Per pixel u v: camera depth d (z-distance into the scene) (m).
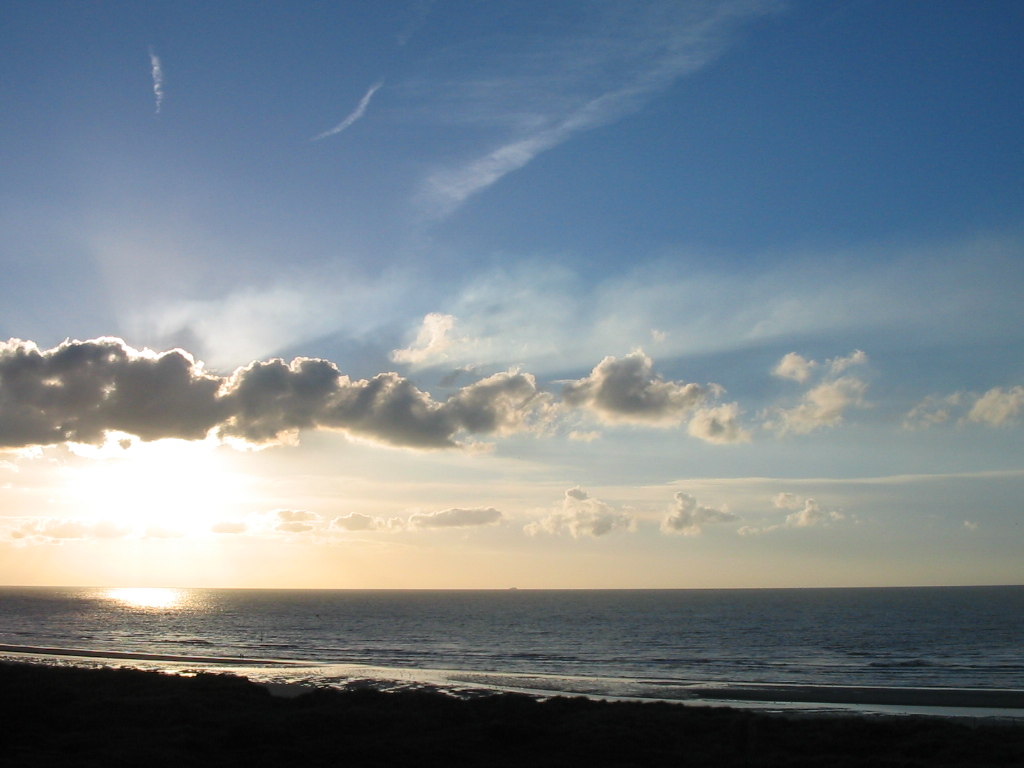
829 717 41.75
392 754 30.39
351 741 32.75
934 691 61.91
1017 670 83.50
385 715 38.38
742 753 32.56
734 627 159.88
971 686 70.06
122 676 52.50
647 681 70.12
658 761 30.77
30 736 31.53
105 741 31.62
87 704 40.25
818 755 32.69
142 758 27.94
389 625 174.00
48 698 41.34
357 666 83.50
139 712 38.81
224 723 36.41
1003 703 57.19
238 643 120.56
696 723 38.19
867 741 35.19
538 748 32.72
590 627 164.12
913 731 37.41
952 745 33.91
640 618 198.50
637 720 38.97
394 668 82.00
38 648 97.38
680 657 99.12
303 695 46.38
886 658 96.88
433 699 45.03
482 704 43.19
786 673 81.00
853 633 140.00
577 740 33.94
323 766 28.48
